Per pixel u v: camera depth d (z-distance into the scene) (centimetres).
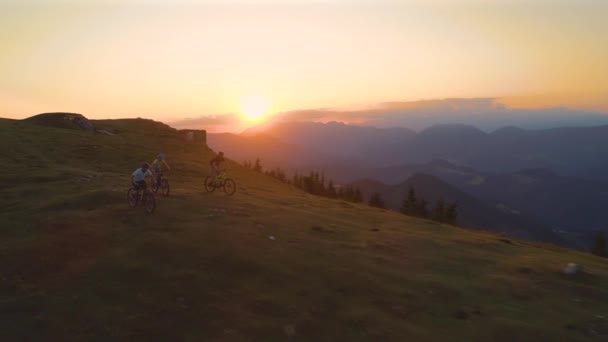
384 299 1501
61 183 3331
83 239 1922
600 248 7669
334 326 1295
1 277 1548
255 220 2445
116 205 2566
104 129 7694
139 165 5050
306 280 1609
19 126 6303
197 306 1366
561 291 1698
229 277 1591
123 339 1180
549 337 1270
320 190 10794
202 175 4794
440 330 1305
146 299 1395
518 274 1911
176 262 1689
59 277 1545
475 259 2134
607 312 1502
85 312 1307
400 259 2017
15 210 2488
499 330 1307
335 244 2150
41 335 1190
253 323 1282
